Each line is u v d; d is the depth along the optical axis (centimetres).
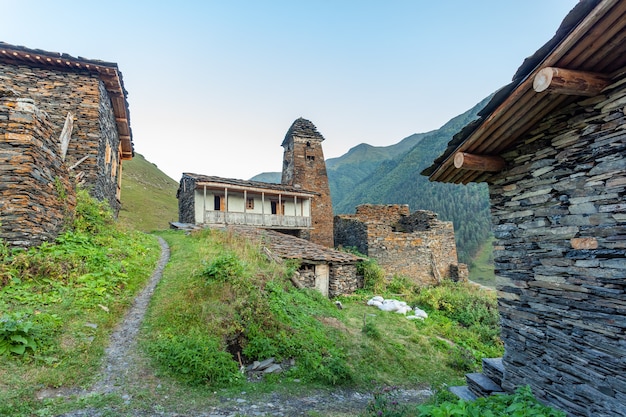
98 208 1023
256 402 439
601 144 332
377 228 1955
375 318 1035
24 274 574
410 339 882
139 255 946
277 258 1128
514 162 452
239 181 2227
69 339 465
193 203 2114
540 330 404
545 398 390
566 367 367
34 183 664
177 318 586
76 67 1163
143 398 392
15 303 498
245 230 1577
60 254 677
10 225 622
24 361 396
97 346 476
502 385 467
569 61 314
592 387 337
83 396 374
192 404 402
